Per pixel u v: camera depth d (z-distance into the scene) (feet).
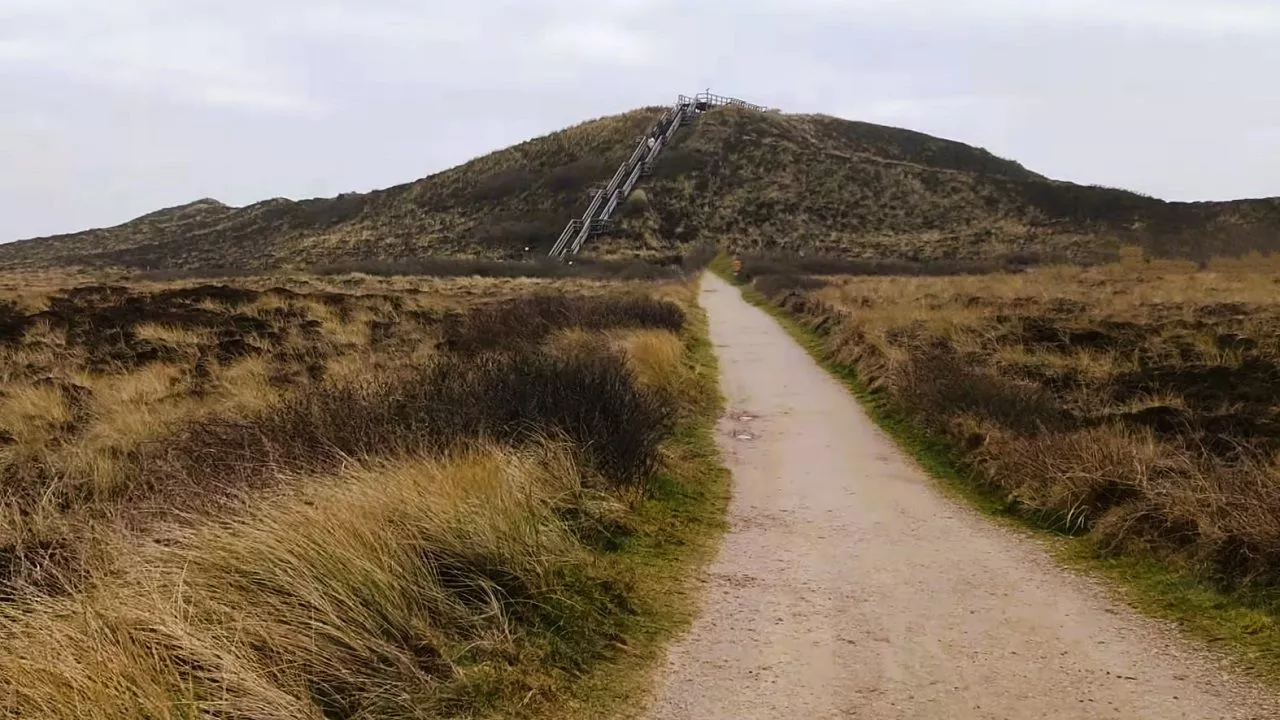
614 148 279.90
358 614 11.98
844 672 12.78
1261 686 12.00
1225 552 15.80
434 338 49.78
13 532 16.19
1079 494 20.08
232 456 19.83
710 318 78.59
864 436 30.63
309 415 22.91
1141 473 19.75
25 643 10.30
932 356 36.83
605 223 209.77
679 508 21.63
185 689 9.91
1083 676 12.49
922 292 76.07
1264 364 33.45
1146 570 16.63
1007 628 14.30
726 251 200.44
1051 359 36.37
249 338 47.44
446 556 14.43
